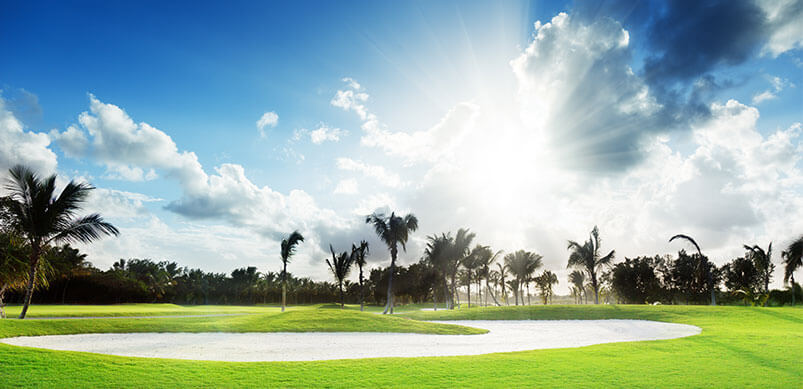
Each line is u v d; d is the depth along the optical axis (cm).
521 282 6719
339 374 941
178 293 12406
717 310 3316
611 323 2978
